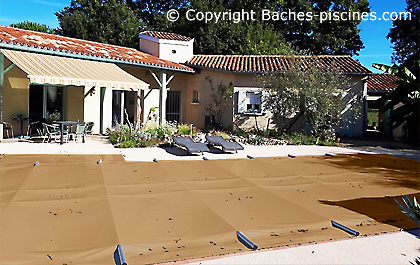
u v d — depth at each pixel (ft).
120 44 156.15
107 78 67.10
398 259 24.04
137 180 42.16
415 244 26.48
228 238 26.25
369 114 157.99
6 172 43.19
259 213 31.73
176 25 158.71
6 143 63.77
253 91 93.50
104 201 33.45
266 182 43.45
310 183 43.57
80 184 39.22
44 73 57.93
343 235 27.55
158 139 73.72
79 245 23.97
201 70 99.81
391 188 42.22
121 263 21.54
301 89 81.66
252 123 94.73
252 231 27.40
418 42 156.56
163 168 49.37
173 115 101.45
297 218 30.68
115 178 42.63
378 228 29.07
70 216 29.32
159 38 102.22
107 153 59.36
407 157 66.44
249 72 90.43
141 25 167.22
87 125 71.20
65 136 76.69
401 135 93.76
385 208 34.17
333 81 82.02
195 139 76.13
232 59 104.06
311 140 82.28
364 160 61.26
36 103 76.89
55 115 80.53
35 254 22.43
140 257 22.76
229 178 44.91
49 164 48.44
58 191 36.19
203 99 100.12
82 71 66.49
